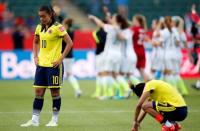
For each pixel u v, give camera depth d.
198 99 53.78
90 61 77.06
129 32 54.84
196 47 62.75
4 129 33.91
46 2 97.50
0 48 83.81
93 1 99.06
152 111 30.98
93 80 76.00
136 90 31.73
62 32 34.50
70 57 55.84
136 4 97.69
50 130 33.59
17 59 76.25
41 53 35.06
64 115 41.12
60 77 35.06
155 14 96.94
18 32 83.25
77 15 98.06
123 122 37.38
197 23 58.16
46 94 58.28
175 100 30.94
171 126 30.44
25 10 96.19
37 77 35.06
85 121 37.88
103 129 34.19
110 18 55.84
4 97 55.28
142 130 33.84
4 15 92.31
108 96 54.91
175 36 56.94
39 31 34.97
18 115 41.00
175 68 57.69
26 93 59.50
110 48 54.81
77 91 56.09
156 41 56.94
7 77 76.06
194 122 37.66
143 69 56.22
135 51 55.69
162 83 31.22
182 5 97.56
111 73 55.19
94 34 55.38
